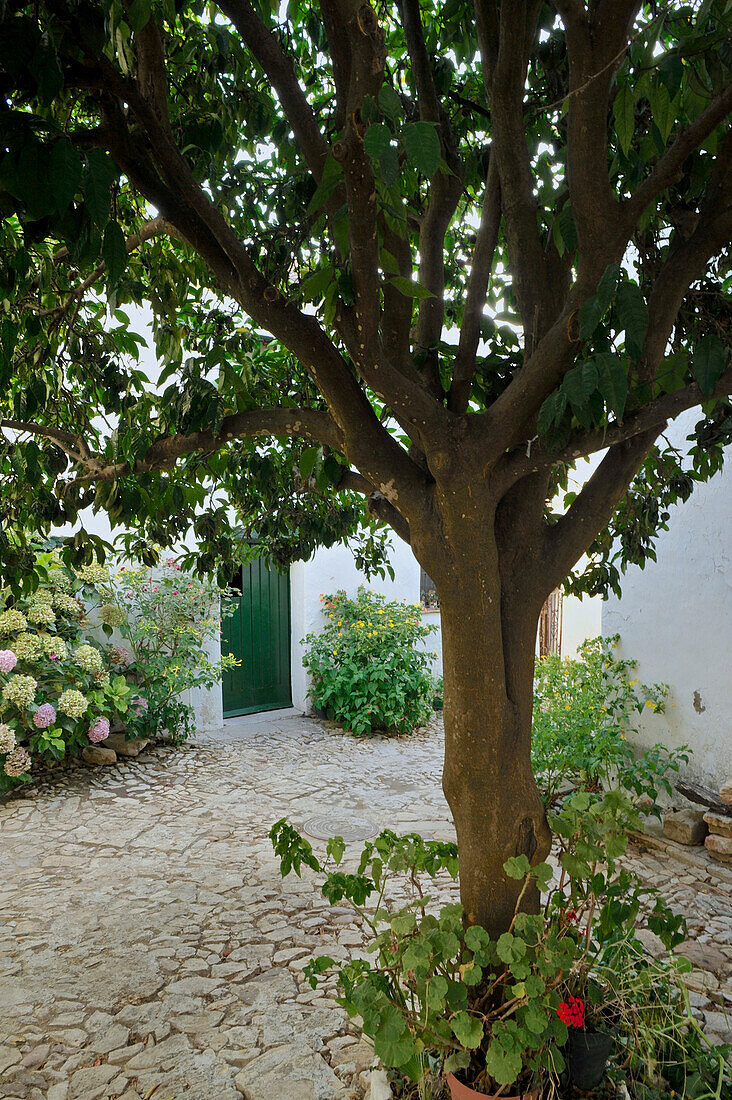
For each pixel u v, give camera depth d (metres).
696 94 1.64
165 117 1.67
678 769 4.43
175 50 2.43
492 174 2.26
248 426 2.28
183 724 6.95
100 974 3.05
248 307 1.84
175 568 6.86
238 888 3.87
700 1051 2.14
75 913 3.59
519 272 2.10
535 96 2.57
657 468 3.22
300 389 3.32
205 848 4.43
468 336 2.20
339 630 7.98
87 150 1.19
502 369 2.41
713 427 2.72
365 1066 2.48
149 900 3.73
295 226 2.47
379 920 2.04
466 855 2.02
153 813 5.06
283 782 5.80
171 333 3.02
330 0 1.57
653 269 2.31
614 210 1.59
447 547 1.90
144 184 1.79
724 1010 2.71
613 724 4.92
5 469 2.97
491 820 1.96
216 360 2.46
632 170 2.06
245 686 8.18
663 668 4.68
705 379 1.49
